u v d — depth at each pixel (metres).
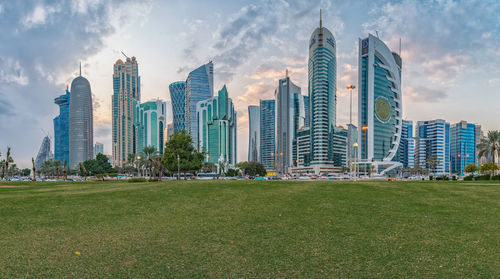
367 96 189.00
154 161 85.44
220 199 19.28
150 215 14.20
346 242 9.70
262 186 27.59
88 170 121.81
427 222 12.55
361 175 169.00
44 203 17.56
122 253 8.66
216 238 10.20
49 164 166.88
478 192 22.42
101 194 21.67
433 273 7.22
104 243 9.64
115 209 15.77
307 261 8.01
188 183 31.81
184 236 10.47
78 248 9.12
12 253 8.60
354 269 7.46
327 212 14.71
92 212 14.92
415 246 9.27
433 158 183.75
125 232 11.02
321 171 199.38
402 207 16.06
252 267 7.60
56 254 8.55
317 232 10.94
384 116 191.62
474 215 14.00
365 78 191.25
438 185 28.47
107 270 7.41
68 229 11.47
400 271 7.34
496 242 9.66
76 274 7.16
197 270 7.41
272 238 10.18
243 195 21.12
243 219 13.21
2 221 12.70
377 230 11.23
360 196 20.20
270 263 7.87
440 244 9.46
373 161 181.00
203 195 21.20
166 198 19.73
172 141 64.12
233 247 9.23
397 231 11.06
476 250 8.88
